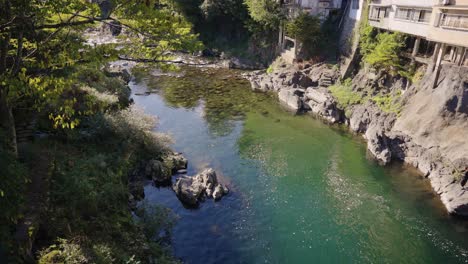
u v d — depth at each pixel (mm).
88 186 13914
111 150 19547
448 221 18312
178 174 21453
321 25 45875
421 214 18844
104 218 13531
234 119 31297
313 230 17406
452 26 23391
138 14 10273
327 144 27078
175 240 16125
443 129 22922
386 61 29891
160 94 36844
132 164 20047
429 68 26422
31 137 17250
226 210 18516
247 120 31219
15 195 9328
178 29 10758
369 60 31219
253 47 52781
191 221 17469
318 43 44000
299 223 17891
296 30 42531
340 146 26781
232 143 26594
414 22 28219
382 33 34188
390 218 18469
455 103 22562
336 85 35906
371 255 15875
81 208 13359
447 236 17234
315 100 34312
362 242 16688
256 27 50656
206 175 20203
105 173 16688
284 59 46375
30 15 10594
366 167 23703
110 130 20500
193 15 57906
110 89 27875
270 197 19984
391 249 16281
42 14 10414
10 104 11797
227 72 47156
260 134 28438
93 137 19406
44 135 17891
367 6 36344
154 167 20516
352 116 30469
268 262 15273
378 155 24875
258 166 23406
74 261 10523
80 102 20562
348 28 41781
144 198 18734
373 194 20609
